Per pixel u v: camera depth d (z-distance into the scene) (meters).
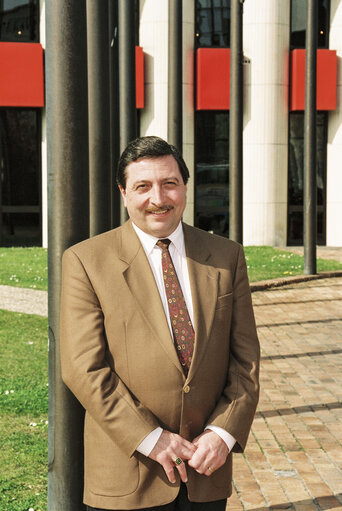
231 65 10.38
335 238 18.45
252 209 17.77
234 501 3.72
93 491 2.15
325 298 10.66
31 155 18.16
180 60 8.55
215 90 17.55
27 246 18.38
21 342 7.55
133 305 2.13
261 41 17.38
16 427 4.82
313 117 11.91
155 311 2.13
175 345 2.16
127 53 7.91
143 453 2.03
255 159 17.64
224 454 2.10
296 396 5.75
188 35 17.66
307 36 11.66
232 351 2.31
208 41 18.05
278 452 4.48
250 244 17.84
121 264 2.18
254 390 2.22
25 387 5.79
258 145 17.61
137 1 17.48
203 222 18.61
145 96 17.55
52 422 2.57
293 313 9.51
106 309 2.12
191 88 17.81
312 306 10.02
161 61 17.38
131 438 2.02
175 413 2.12
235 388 2.21
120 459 2.11
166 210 2.18
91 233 4.13
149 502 2.11
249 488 3.89
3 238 18.33
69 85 2.49
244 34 17.52
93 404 2.04
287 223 18.44
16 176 18.20
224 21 17.95
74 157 2.51
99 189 4.11
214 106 17.59
